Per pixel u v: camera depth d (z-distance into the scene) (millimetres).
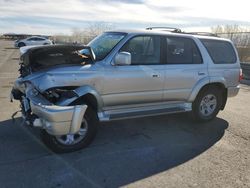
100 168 4262
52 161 4414
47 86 4512
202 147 5141
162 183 3908
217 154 4867
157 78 5570
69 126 4402
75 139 4805
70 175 4035
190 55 6105
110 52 5160
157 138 5480
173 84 5812
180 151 4938
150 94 5578
